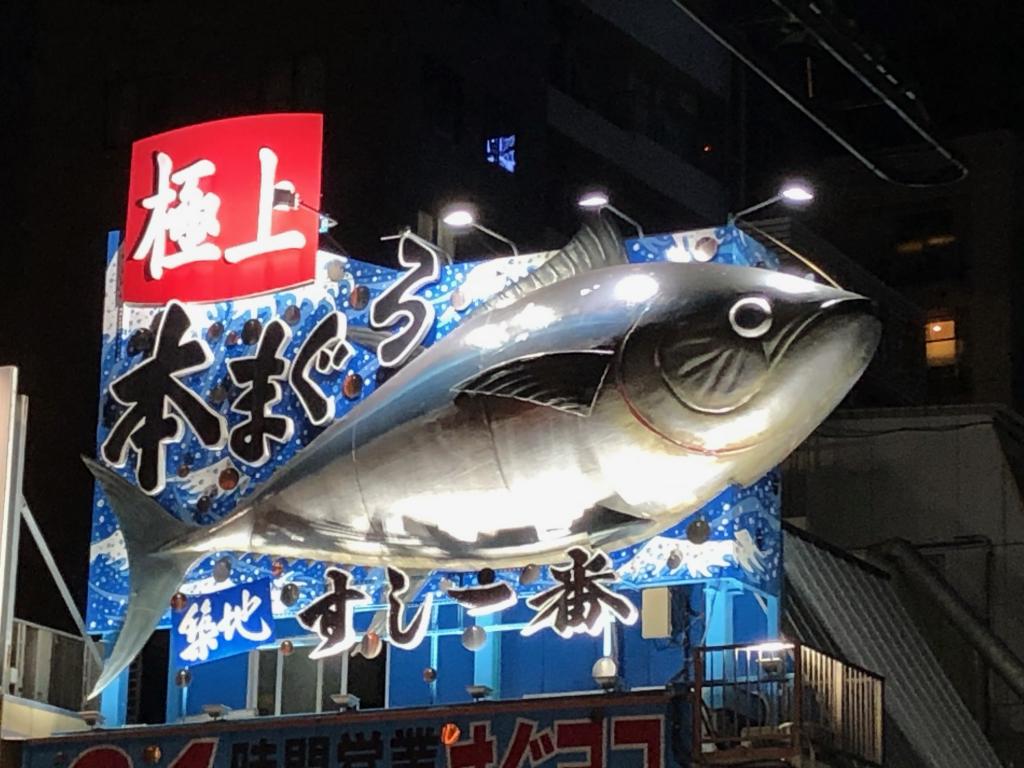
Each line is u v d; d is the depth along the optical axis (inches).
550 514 740.0
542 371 725.3
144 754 789.9
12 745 809.5
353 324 831.1
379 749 751.1
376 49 1314.0
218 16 1360.7
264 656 842.8
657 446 709.9
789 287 706.8
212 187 876.0
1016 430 1069.1
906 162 840.9
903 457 1044.5
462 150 1368.1
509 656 807.7
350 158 1291.8
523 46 1459.2
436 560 766.5
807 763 699.4
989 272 1547.7
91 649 850.1
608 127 1584.6
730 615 768.9
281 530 796.0
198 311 866.1
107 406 870.4
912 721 880.3
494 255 1370.6
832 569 919.7
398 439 766.5
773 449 717.3
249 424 837.8
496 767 727.7
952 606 979.9
